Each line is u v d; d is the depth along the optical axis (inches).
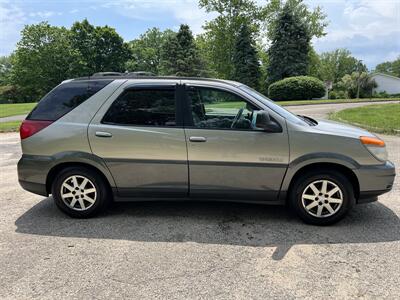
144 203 186.4
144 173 157.5
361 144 147.2
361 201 152.3
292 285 108.4
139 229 152.3
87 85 163.8
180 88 157.3
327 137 147.4
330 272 115.6
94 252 131.3
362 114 582.2
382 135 402.9
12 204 186.5
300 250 131.3
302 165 148.7
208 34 1815.9
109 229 152.6
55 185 164.4
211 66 1814.7
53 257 127.6
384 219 160.4
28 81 2154.3
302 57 1633.9
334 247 133.3
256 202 157.8
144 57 2691.9
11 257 128.0
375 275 113.5
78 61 2169.0
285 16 1624.0
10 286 109.3
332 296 102.7
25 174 164.2
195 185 156.3
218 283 110.0
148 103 157.3
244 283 109.8
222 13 1761.8
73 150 158.7
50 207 182.1
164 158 154.6
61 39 2178.9
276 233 146.7
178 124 154.3
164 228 153.1
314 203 152.6
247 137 149.6
